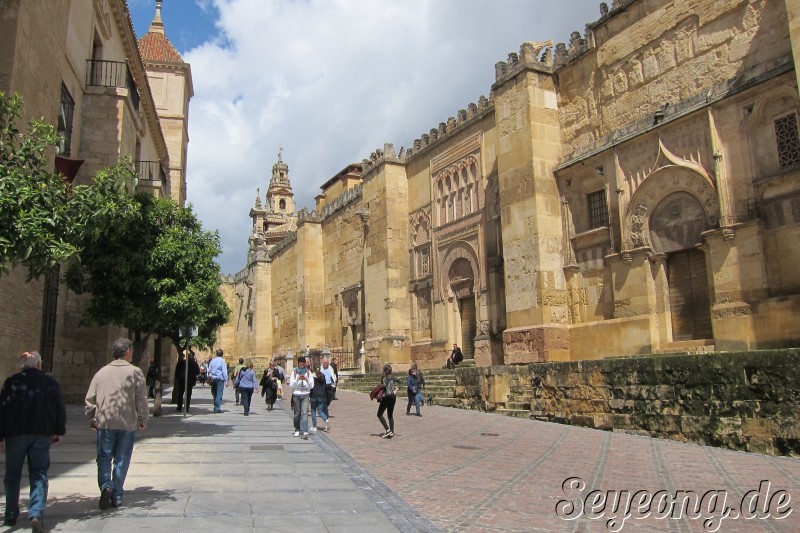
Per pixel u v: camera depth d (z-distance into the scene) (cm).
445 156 2830
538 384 1683
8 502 582
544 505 733
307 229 4347
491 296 2448
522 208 2080
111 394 665
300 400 1330
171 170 4256
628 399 1385
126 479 822
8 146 739
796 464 975
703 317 1611
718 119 1565
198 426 1526
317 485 809
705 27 1645
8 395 586
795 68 1300
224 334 6656
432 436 1371
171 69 4341
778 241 1423
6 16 1248
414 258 3030
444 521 648
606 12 1966
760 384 1111
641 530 637
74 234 757
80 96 1959
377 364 3080
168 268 1408
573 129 2072
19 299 1335
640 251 1755
